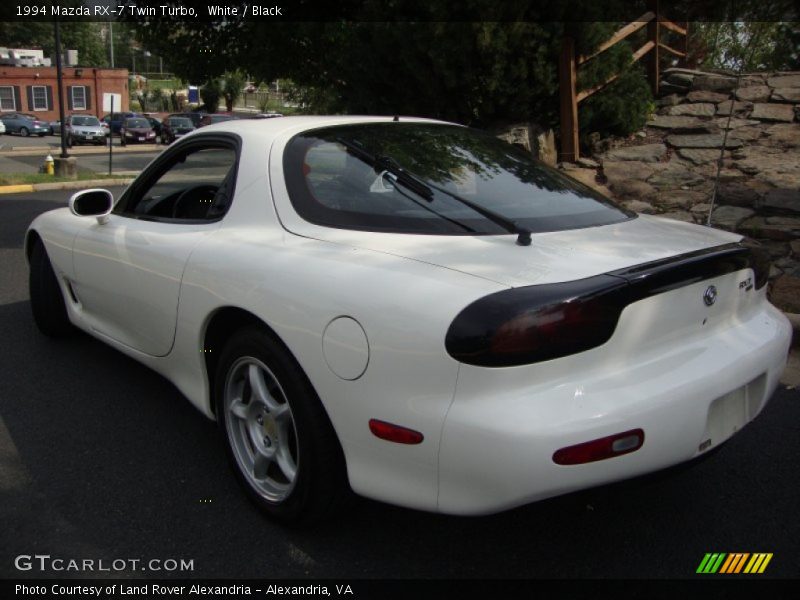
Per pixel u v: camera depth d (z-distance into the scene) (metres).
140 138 40.59
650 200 7.52
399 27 7.53
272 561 2.46
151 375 4.16
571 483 1.96
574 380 2.02
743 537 2.63
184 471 3.07
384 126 3.22
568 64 8.07
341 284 2.29
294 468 2.56
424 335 2.04
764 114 10.07
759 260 2.64
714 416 2.26
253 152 2.97
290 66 9.45
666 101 11.23
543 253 2.29
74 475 3.03
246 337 2.60
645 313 2.13
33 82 51.22
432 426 2.04
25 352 4.52
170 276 3.00
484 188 2.84
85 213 3.55
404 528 2.66
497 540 2.59
